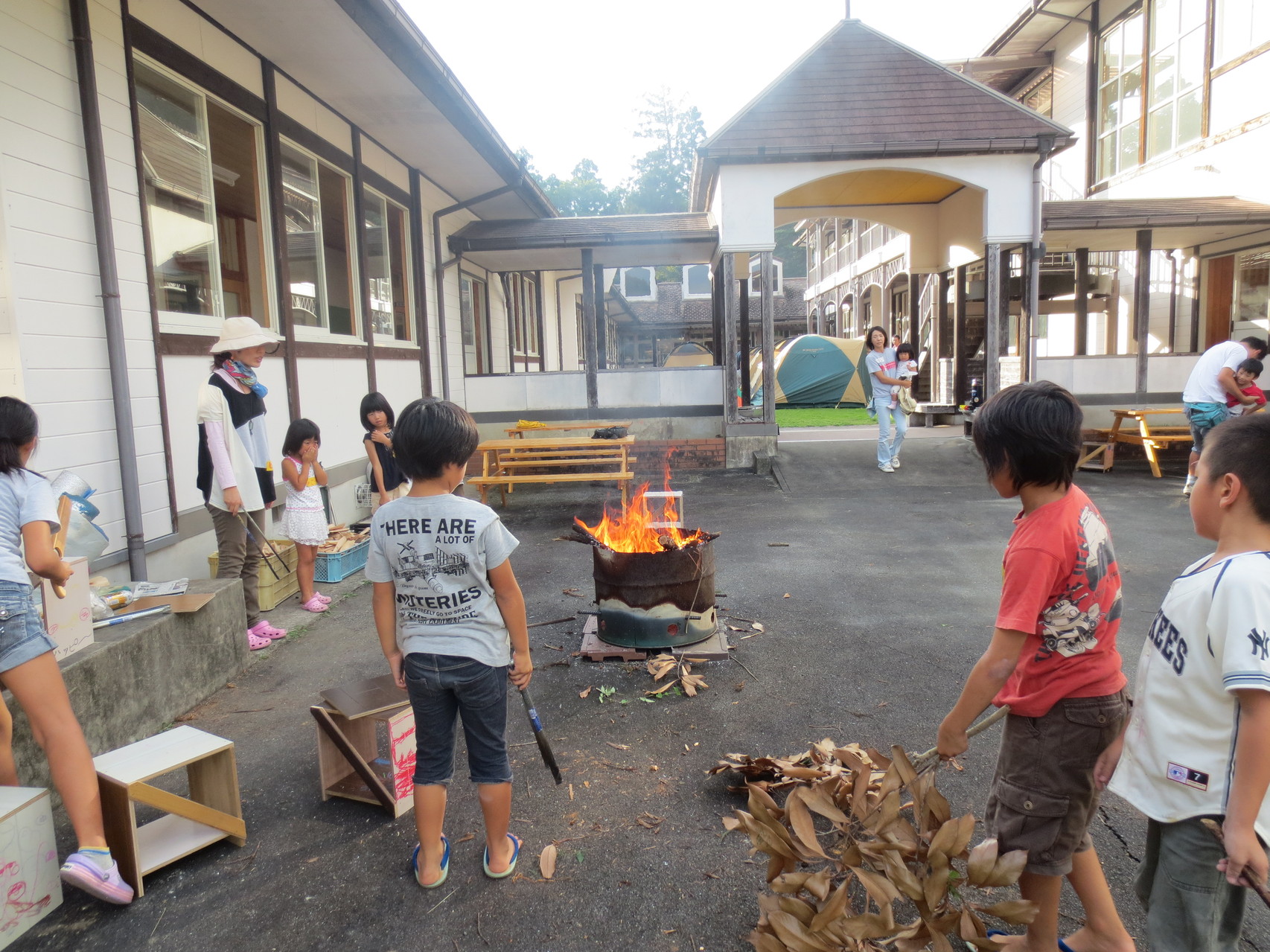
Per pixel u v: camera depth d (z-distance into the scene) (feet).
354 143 28.60
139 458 16.94
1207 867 5.32
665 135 208.13
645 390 39.81
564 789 10.44
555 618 17.34
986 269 36.24
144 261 17.20
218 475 14.90
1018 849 6.32
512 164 35.32
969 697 6.16
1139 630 15.67
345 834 9.64
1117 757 6.08
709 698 12.96
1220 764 5.15
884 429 34.12
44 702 8.26
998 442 6.04
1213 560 5.36
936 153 34.55
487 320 46.73
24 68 14.19
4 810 7.88
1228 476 5.25
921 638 15.44
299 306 25.13
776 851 7.07
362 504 28.60
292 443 18.04
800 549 22.77
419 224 34.83
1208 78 41.45
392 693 10.41
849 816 8.13
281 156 23.90
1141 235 38.83
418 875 8.59
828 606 17.57
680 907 8.12
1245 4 39.04
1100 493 30.48
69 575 9.16
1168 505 27.73
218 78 20.35
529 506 31.65
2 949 7.77
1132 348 50.83
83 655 10.99
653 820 9.66
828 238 100.42
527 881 8.63
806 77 35.12
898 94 35.04
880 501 29.58
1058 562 5.92
